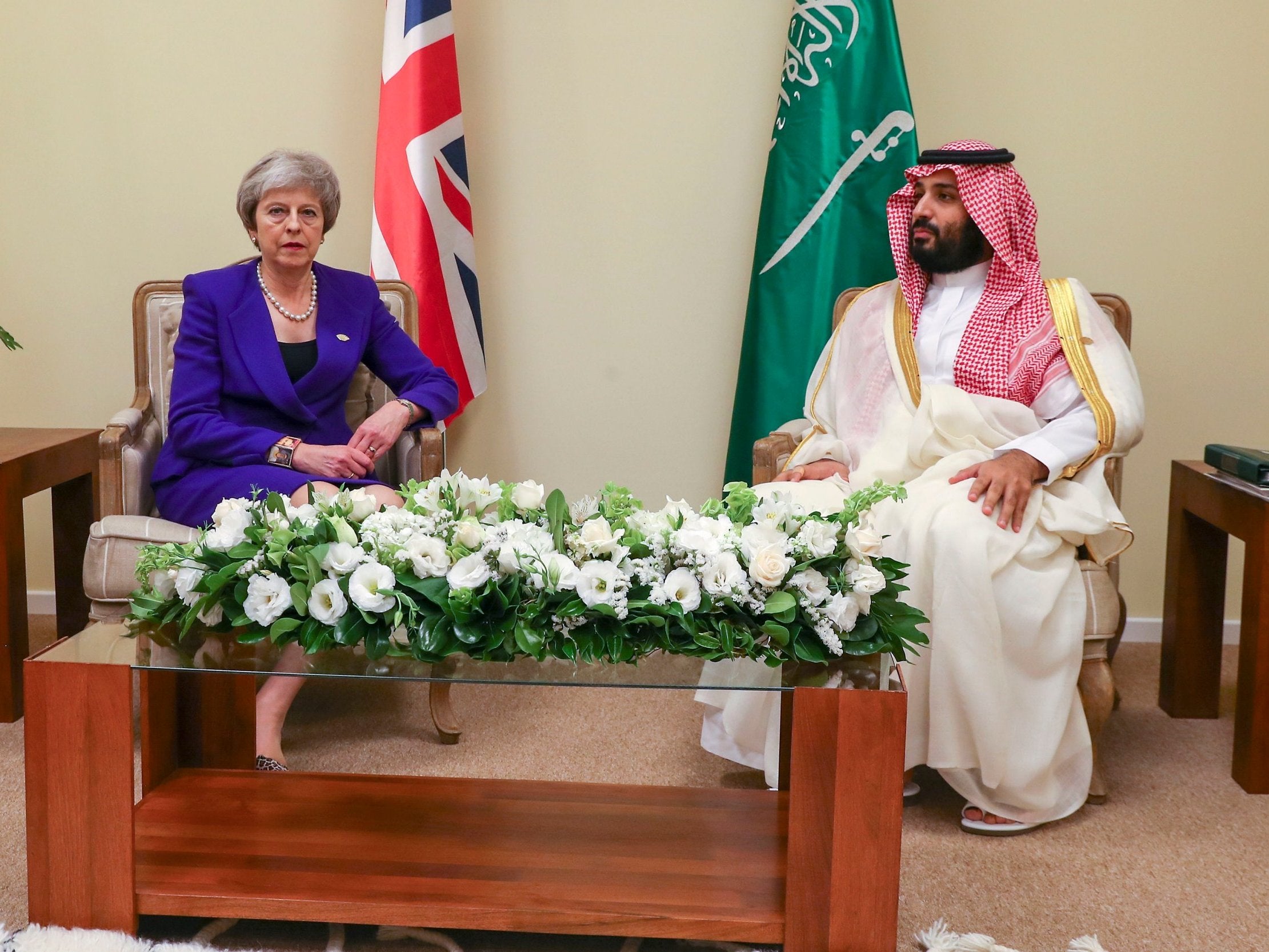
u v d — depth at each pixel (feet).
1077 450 8.29
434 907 5.60
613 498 6.22
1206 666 10.05
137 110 11.99
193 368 9.21
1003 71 11.68
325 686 10.50
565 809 6.82
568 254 12.27
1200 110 11.57
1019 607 7.67
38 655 5.62
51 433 10.61
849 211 11.10
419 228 11.15
